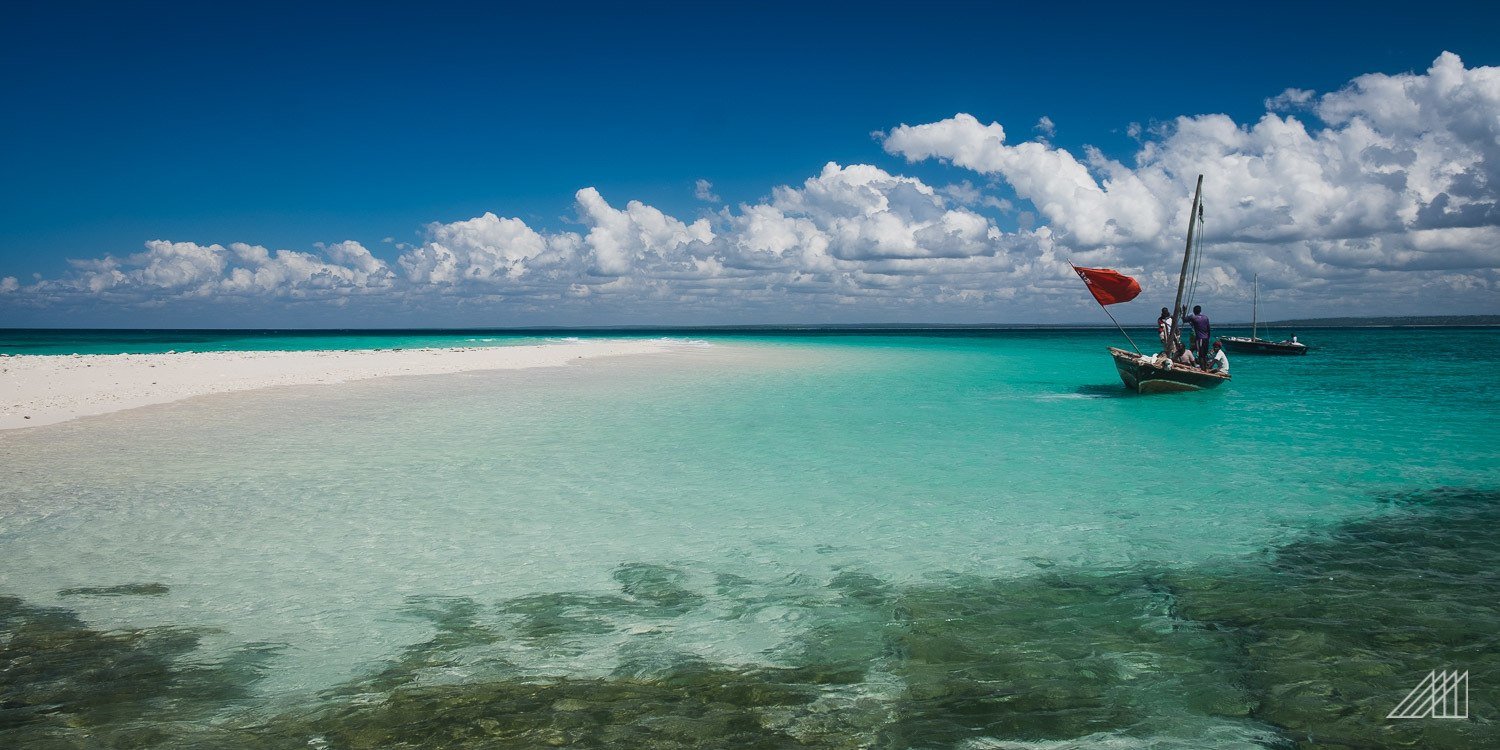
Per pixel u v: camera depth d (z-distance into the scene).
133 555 7.52
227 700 4.83
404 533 8.33
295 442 13.31
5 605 6.30
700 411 17.92
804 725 4.55
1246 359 39.34
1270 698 4.89
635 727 4.51
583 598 6.64
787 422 16.23
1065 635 5.87
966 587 6.89
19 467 11.09
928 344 70.31
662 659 5.48
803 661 5.45
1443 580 6.96
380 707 4.75
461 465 11.67
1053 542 8.16
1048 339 90.62
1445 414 17.50
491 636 5.86
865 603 6.54
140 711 4.68
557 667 5.35
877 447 13.40
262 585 6.82
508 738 4.38
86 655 5.44
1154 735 4.47
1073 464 12.03
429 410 17.50
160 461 11.60
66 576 6.95
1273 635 5.83
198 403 18.16
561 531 8.48
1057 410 18.33
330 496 9.78
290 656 5.48
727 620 6.18
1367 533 8.42
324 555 7.61
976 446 13.55
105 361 29.48
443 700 4.85
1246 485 10.62
